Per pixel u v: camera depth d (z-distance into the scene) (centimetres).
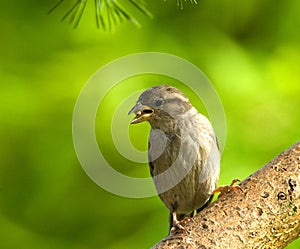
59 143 1194
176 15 1252
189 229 671
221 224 671
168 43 1219
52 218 1210
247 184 695
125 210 1162
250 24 1269
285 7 1264
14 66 1230
